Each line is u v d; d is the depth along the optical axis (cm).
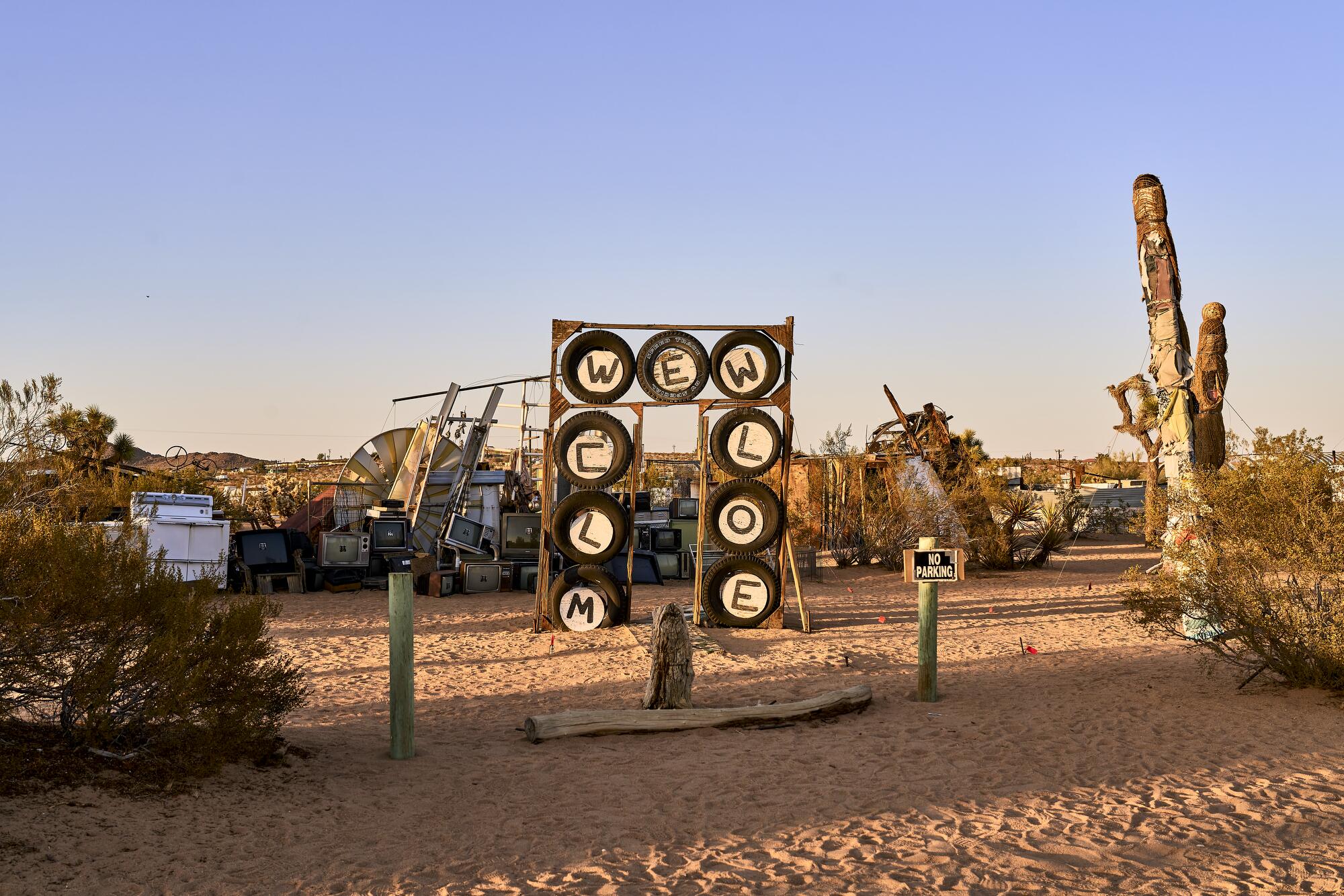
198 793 625
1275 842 553
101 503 986
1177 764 714
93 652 640
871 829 588
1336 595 926
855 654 1310
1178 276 2016
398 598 780
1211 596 975
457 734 883
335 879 508
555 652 1371
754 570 1620
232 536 2128
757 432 1644
